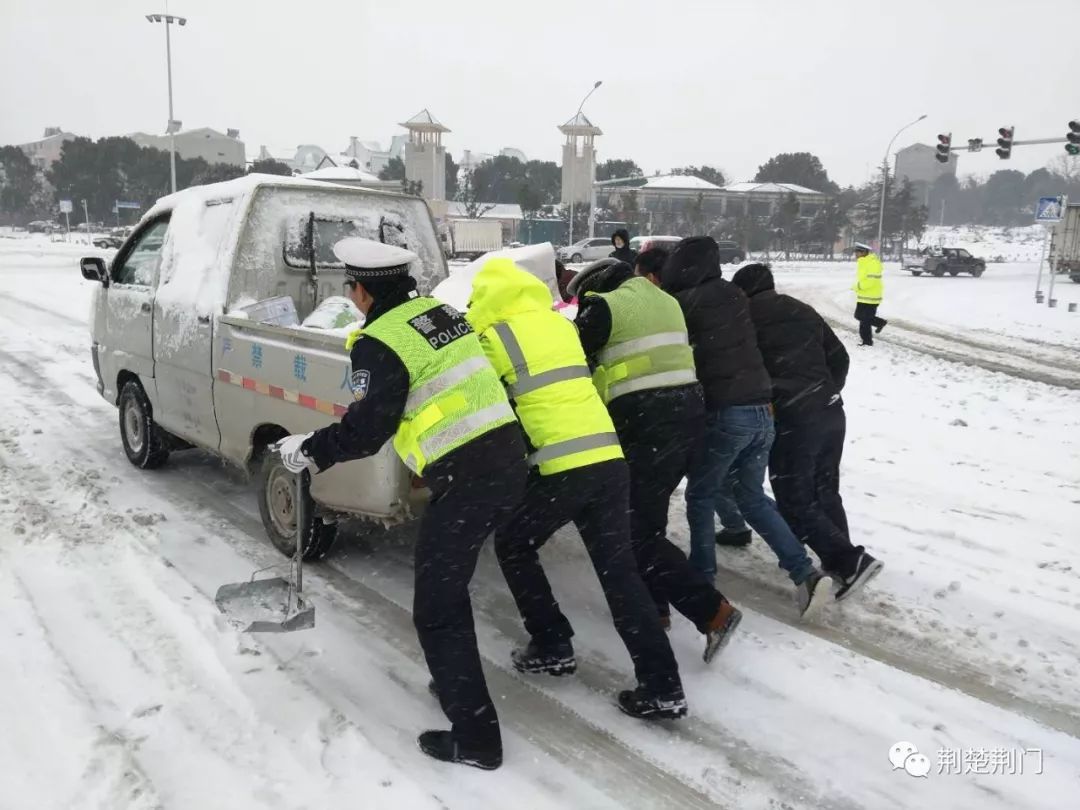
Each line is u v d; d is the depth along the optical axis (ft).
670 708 11.16
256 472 17.53
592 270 14.32
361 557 16.67
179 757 10.36
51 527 17.12
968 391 35.86
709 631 12.56
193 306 18.01
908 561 16.87
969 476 22.82
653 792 10.09
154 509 18.60
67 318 49.96
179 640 13.05
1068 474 23.16
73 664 12.26
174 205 20.24
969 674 12.83
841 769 10.60
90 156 252.42
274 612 12.43
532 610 12.47
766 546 17.79
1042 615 14.62
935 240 288.30
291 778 10.06
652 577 12.66
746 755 10.83
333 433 10.32
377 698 11.85
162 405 19.61
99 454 22.58
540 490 11.43
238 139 347.36
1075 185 413.59
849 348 50.65
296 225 18.40
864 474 22.94
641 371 12.59
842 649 13.52
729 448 13.84
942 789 10.27
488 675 12.63
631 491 12.70
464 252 138.51
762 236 208.03
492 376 10.71
